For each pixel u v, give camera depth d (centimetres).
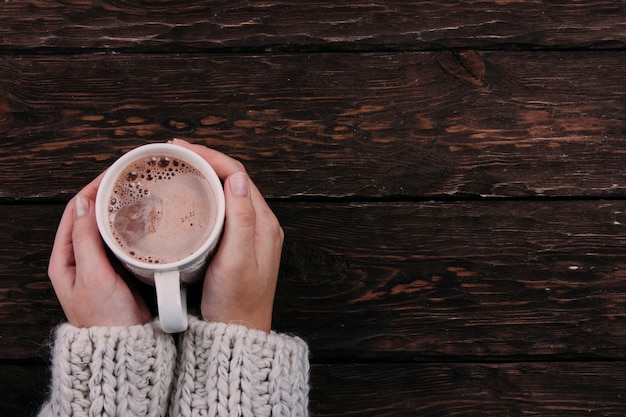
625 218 70
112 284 58
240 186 57
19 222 69
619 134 71
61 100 70
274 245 62
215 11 70
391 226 70
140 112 70
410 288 70
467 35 71
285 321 69
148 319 61
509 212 70
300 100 70
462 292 70
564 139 71
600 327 70
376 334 69
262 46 70
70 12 70
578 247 70
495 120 71
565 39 71
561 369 70
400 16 71
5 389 68
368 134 70
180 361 61
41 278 68
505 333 70
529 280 70
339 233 70
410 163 70
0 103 70
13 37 70
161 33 70
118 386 56
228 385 57
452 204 70
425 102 71
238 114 70
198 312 64
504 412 69
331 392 69
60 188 69
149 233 57
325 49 71
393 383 69
